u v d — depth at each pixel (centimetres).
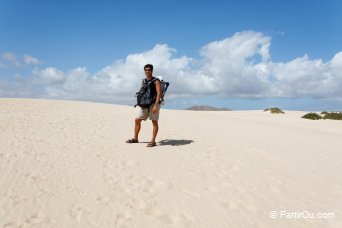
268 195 491
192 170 606
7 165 578
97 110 1633
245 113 3022
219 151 787
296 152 841
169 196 472
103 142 817
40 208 417
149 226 382
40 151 691
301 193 506
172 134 1010
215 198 471
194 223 393
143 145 804
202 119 1656
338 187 541
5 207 415
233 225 392
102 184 509
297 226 394
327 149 930
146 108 792
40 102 1852
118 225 381
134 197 463
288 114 2997
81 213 408
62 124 1096
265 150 838
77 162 622
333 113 2636
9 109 1441
